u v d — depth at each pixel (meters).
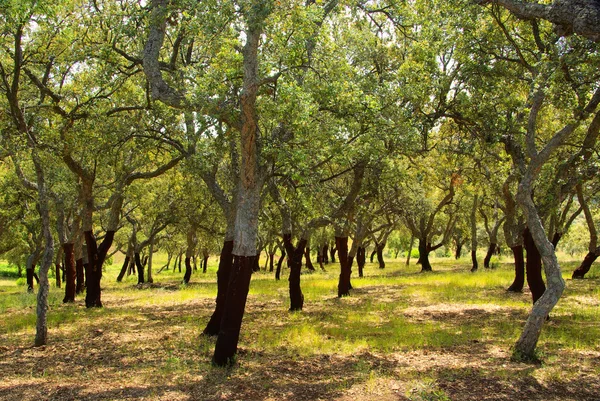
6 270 53.19
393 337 10.17
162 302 18.27
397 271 34.94
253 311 14.83
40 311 10.07
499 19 9.68
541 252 8.27
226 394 6.68
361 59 14.41
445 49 11.86
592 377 7.18
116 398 6.55
